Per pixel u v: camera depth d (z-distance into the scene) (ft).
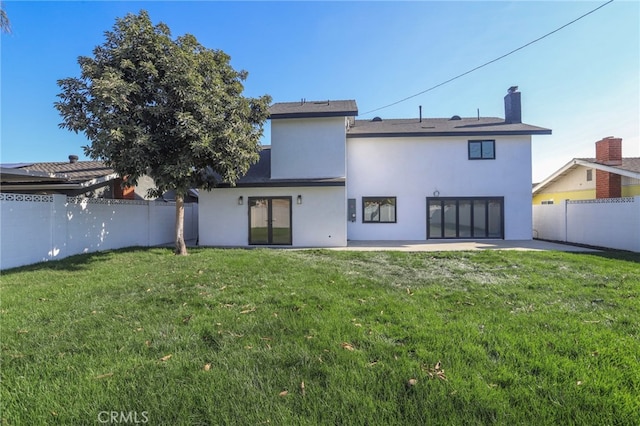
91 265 26.53
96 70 27.81
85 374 8.95
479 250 35.63
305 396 7.80
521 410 7.22
